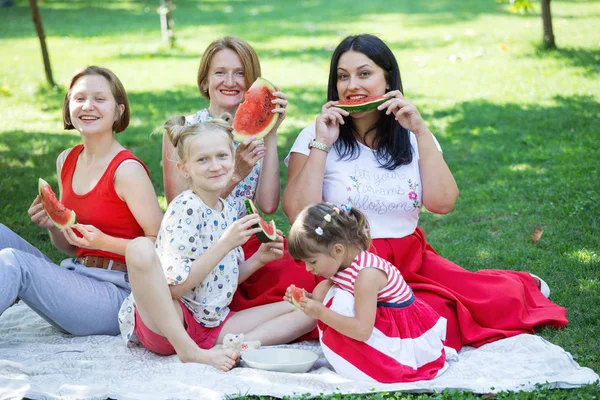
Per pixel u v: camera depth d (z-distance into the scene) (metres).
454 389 3.67
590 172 7.61
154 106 11.49
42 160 8.54
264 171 4.68
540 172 7.88
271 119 4.54
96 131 4.26
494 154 8.62
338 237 3.79
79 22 21.38
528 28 16.58
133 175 4.25
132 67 14.65
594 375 3.74
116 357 4.05
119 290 4.32
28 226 6.61
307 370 3.95
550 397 3.55
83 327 4.23
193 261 4.00
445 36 16.72
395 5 23.42
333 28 19.23
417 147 4.61
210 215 4.11
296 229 3.83
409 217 4.52
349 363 3.85
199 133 4.01
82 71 4.36
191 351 3.90
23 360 3.98
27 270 3.96
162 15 16.75
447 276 4.51
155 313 3.85
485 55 13.99
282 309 4.28
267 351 4.09
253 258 4.30
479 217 6.85
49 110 11.12
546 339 4.30
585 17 16.81
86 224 4.36
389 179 4.48
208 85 4.88
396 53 15.18
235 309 4.37
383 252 4.41
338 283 3.92
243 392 3.61
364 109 4.33
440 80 12.55
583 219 6.41
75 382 3.73
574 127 9.30
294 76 13.66
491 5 21.45
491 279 4.50
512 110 10.34
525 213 6.79
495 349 4.14
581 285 5.07
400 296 3.93
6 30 19.70
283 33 18.77
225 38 4.83
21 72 13.85
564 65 12.44
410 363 3.84
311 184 4.38
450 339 4.23
